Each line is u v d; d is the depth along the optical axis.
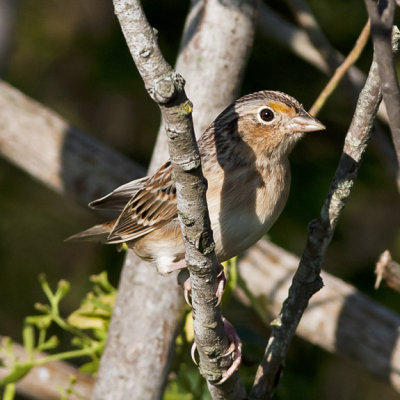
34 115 12.15
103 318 9.39
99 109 14.45
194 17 9.08
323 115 12.36
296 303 7.10
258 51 12.51
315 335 10.57
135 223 8.40
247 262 10.77
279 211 7.96
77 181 11.86
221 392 7.13
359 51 8.16
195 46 8.99
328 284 10.64
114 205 9.27
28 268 13.84
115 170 11.73
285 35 11.55
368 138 6.48
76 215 14.23
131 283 9.08
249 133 7.88
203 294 6.27
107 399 9.12
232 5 8.88
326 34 12.51
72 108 14.55
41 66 14.57
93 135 14.34
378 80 6.24
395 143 5.73
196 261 6.07
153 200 8.32
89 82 13.56
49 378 11.37
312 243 6.82
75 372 11.52
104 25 14.21
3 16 13.48
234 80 9.01
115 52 12.99
